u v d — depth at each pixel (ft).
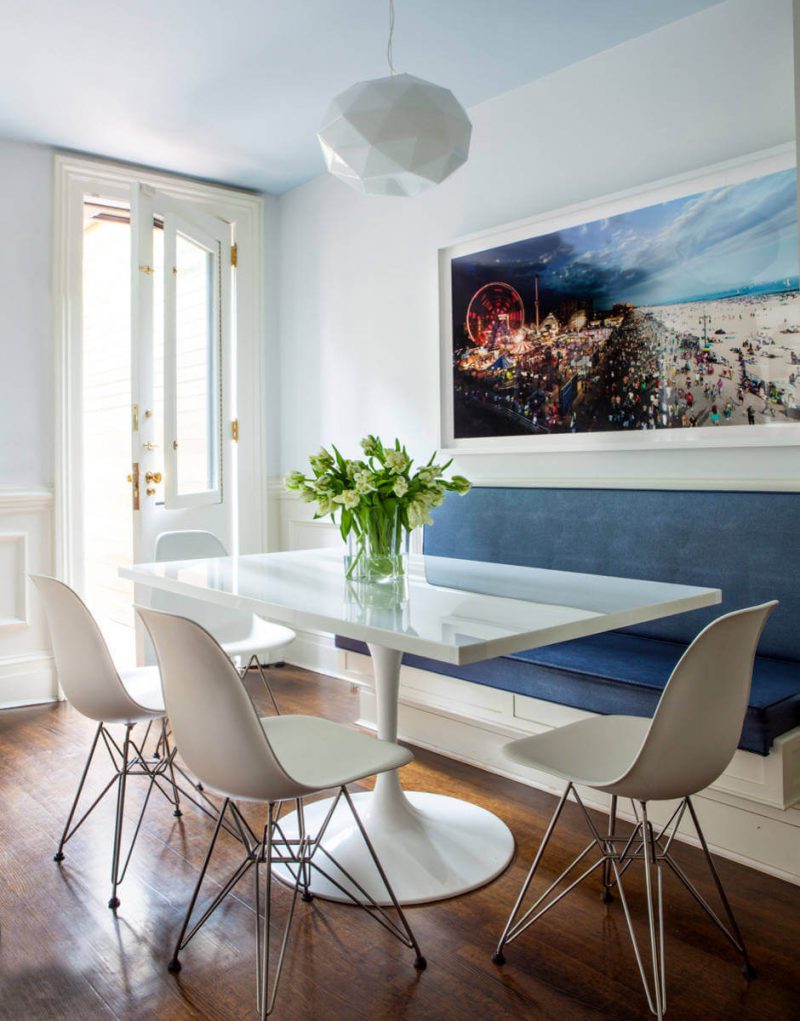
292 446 16.49
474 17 10.08
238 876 6.36
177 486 14.01
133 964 6.32
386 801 8.30
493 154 12.41
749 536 9.13
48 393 13.88
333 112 7.04
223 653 5.29
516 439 12.03
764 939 6.54
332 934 6.72
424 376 13.60
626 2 9.75
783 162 9.09
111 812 9.20
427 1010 5.72
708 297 9.81
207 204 15.62
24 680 13.58
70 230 14.07
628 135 10.73
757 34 9.43
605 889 7.14
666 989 5.91
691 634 9.60
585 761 6.31
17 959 6.40
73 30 10.32
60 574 13.89
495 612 6.49
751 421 9.47
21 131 13.25
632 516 10.21
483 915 6.97
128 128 13.21
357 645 11.48
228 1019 5.67
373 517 7.99
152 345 13.32
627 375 10.66
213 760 5.66
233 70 11.38
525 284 11.82
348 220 14.93
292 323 16.38
